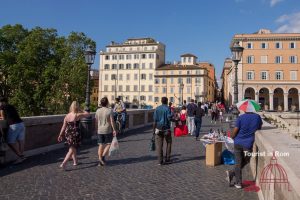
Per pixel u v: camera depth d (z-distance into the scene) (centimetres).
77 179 830
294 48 7794
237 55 1513
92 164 1026
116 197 681
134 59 10812
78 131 975
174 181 820
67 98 5422
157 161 1091
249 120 742
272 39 7838
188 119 2003
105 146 1019
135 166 1004
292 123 3925
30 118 1167
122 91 10888
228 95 10606
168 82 10375
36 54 5634
